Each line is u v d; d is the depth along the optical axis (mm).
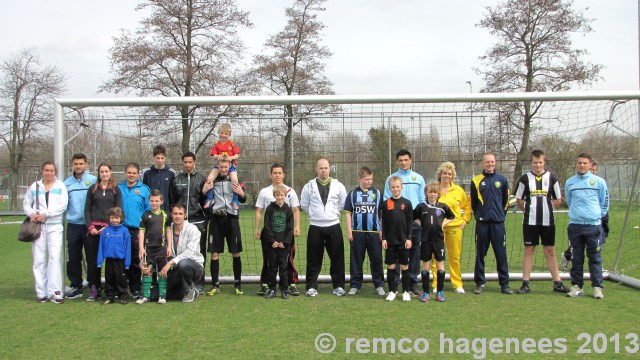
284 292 6016
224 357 3908
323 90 22828
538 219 6117
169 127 8523
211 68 20484
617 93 6547
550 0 19812
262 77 22484
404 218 5828
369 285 6922
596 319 4949
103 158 7723
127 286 5918
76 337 4473
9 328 4777
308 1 22750
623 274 7133
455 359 3848
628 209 6957
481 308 5438
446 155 8664
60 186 6082
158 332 4602
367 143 9023
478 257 6250
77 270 6227
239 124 8531
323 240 6297
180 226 5984
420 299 5820
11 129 23078
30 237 5840
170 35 20203
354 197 6316
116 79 20172
